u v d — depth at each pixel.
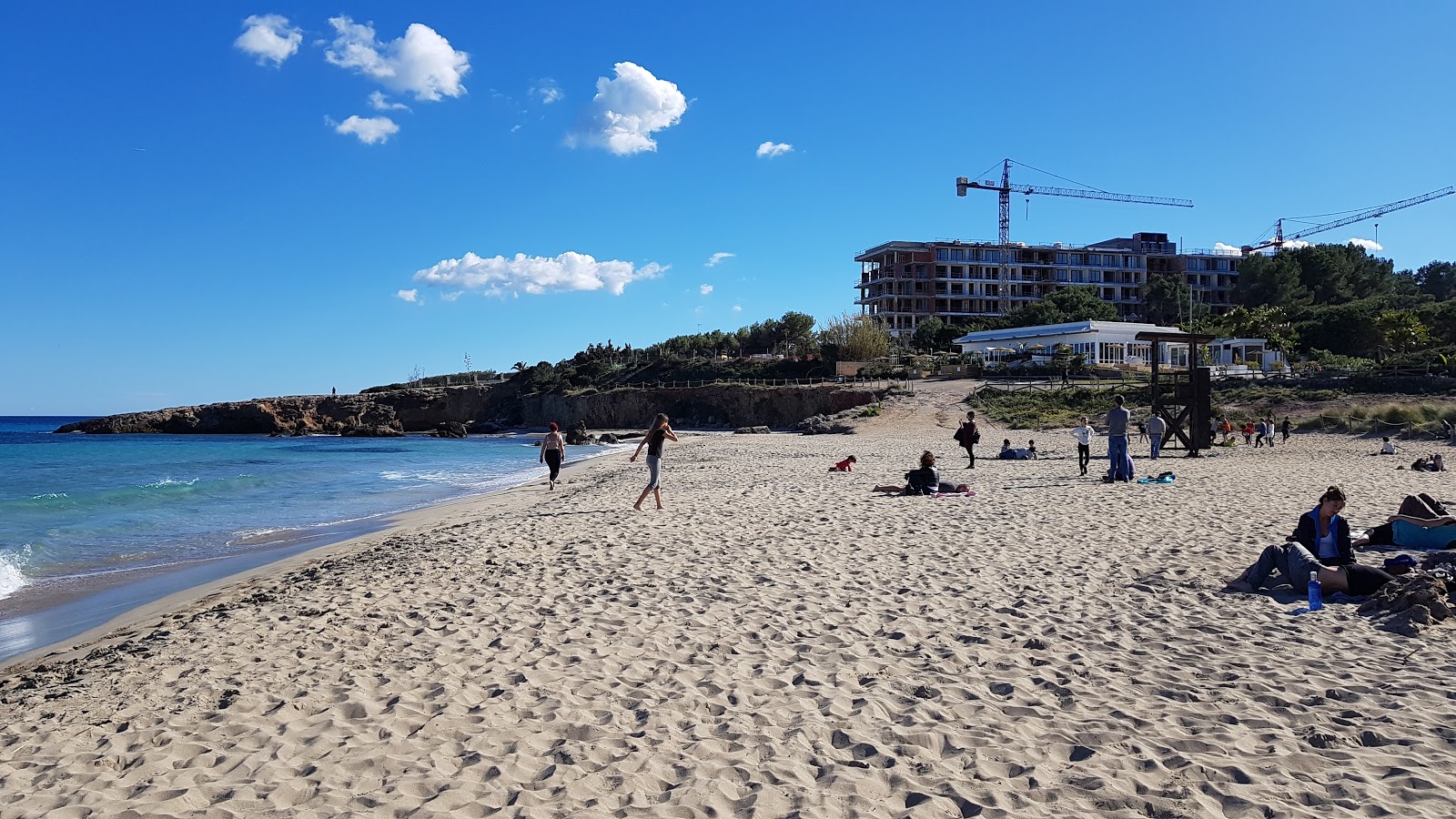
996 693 5.09
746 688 5.30
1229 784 3.73
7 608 9.80
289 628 7.36
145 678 6.10
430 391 104.69
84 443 68.38
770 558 9.63
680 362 98.88
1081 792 3.71
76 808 3.85
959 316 119.94
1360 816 3.42
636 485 20.12
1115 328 69.00
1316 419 35.91
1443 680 4.98
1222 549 9.36
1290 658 5.54
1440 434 28.02
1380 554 8.75
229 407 99.31
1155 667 5.45
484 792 3.89
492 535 12.24
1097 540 10.24
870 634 6.47
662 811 3.65
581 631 6.79
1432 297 97.00
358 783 4.05
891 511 13.39
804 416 66.25
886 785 3.86
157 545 14.29
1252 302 106.69
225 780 4.13
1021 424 45.94
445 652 6.33
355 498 22.06
